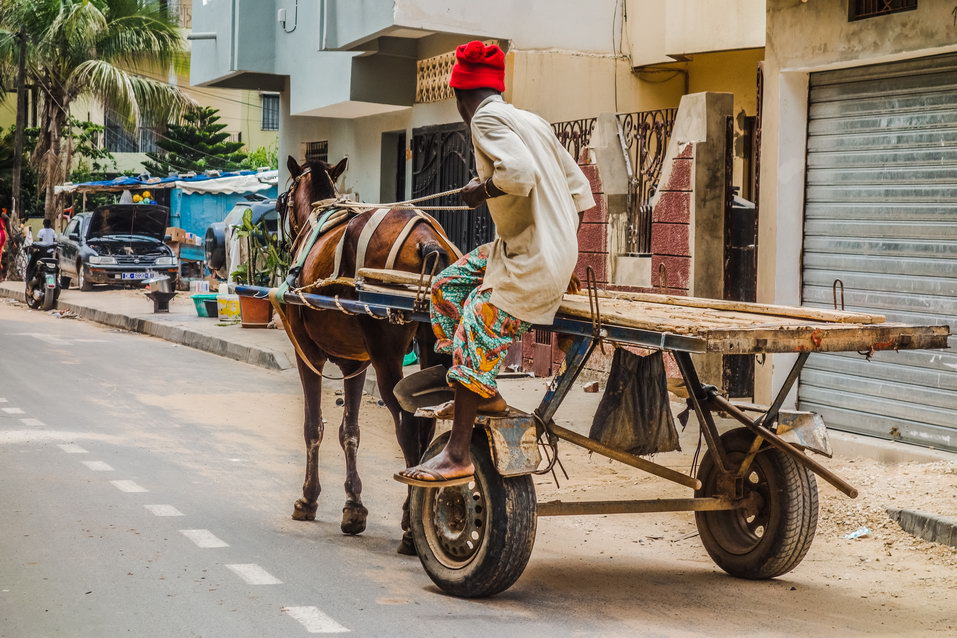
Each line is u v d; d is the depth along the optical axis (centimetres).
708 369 1085
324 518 743
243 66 1780
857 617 547
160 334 1927
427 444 639
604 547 687
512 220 534
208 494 795
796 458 571
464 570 558
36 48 3403
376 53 1560
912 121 890
